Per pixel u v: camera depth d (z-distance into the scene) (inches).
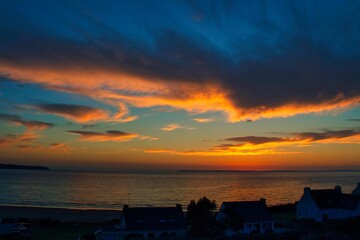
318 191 3250.5
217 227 2215.8
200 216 2192.4
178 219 2642.7
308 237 1968.5
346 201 3127.5
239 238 2070.6
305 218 3105.3
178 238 2220.7
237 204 2810.0
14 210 4606.3
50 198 6240.2
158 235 2501.2
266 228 2677.2
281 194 7101.4
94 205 5359.3
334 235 1999.3
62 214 4276.6
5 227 2878.9
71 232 2832.2
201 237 2197.3
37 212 4443.9
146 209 2696.9
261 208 2810.0
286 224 2888.8
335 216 3093.0
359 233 2065.7
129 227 2508.6
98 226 3134.8
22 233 2780.5
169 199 6166.3
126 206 2689.5
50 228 3029.0
